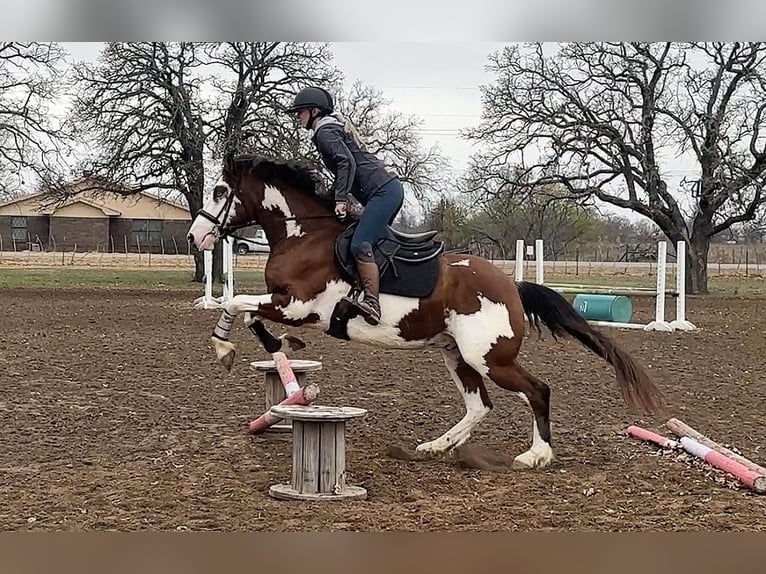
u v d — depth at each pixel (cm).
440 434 814
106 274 3688
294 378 724
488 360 662
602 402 984
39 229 5344
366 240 634
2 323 1759
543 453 679
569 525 536
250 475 653
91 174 3106
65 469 657
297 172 664
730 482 648
